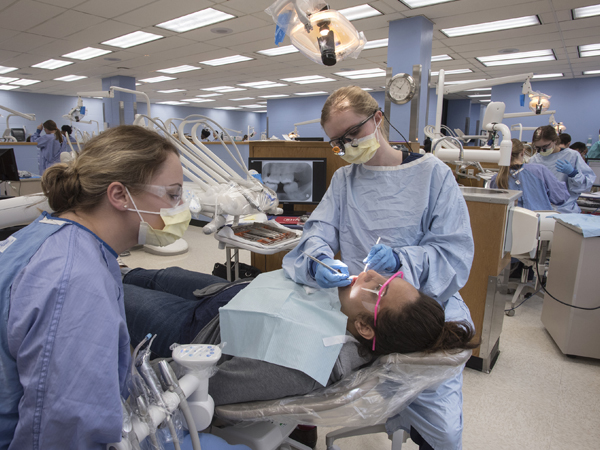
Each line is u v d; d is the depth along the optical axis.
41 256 0.53
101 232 0.62
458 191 1.07
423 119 4.98
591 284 1.83
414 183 1.11
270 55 6.67
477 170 3.28
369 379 0.78
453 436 0.90
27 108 11.22
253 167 2.32
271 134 13.19
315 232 1.17
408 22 4.65
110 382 0.52
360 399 0.76
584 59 6.60
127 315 1.15
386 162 1.15
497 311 1.80
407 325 0.78
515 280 3.13
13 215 0.99
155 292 1.19
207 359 0.67
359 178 1.19
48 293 0.49
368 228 1.14
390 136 4.85
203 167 1.75
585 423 1.46
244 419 0.80
